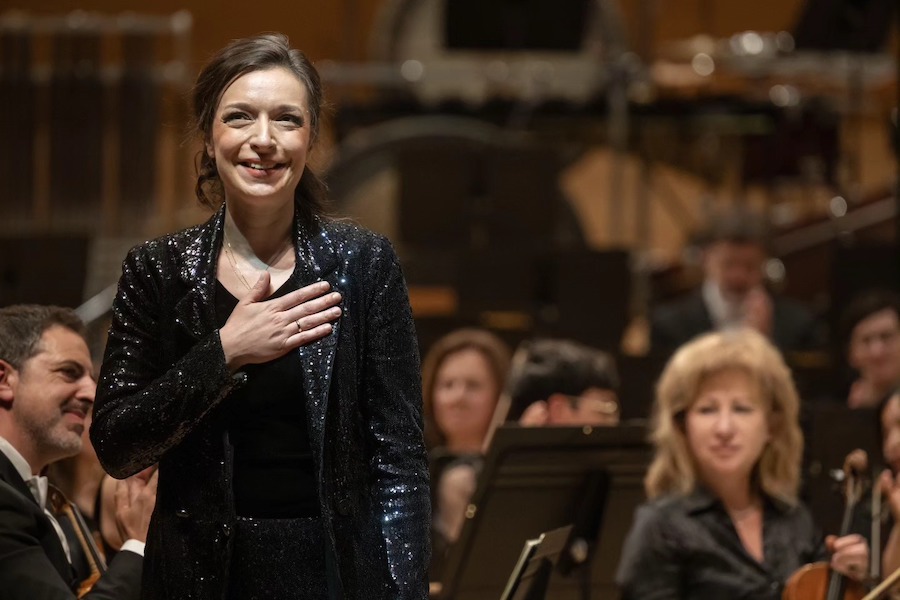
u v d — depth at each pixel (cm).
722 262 2300
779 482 1254
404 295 768
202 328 739
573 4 2836
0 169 2442
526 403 1453
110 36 2675
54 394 955
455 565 1180
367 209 2814
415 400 757
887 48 2844
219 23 3519
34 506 927
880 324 1911
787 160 2811
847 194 2942
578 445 1183
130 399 721
